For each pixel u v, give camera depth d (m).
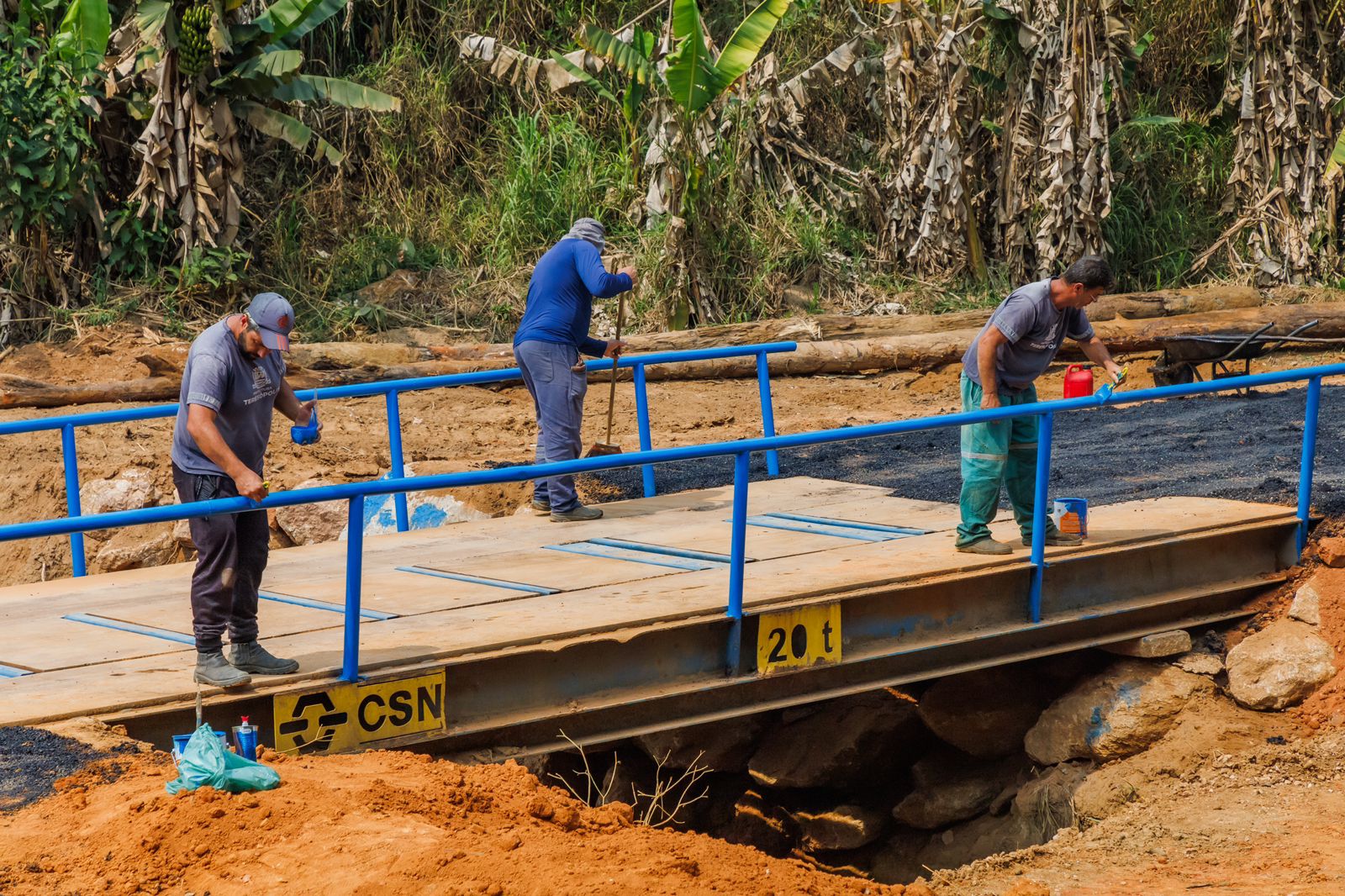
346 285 18.05
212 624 5.75
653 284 17.61
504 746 6.41
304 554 8.80
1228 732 7.84
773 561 8.12
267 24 15.91
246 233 18.25
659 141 17.97
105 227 16.00
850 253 20.03
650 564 8.20
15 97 14.98
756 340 16.52
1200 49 22.80
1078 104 18.58
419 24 21.12
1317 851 6.14
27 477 11.69
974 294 19.28
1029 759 8.84
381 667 6.05
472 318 17.72
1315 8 20.02
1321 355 17.23
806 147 20.83
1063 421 13.93
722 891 4.18
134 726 5.56
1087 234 19.00
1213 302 18.06
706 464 12.04
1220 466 10.73
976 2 18.84
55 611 7.42
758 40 16.48
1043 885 6.13
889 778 9.45
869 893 4.60
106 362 14.69
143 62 15.50
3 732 5.25
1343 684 7.91
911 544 8.52
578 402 9.49
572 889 3.92
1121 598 8.37
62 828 4.45
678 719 6.88
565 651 6.59
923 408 15.23
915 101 19.09
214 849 4.27
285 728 5.80
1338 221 20.97
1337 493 9.20
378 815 4.55
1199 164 21.89
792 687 7.25
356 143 19.86
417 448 12.96
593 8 20.77
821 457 12.34
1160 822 6.93
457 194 19.97
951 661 7.73
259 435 5.96
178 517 5.43
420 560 8.50
